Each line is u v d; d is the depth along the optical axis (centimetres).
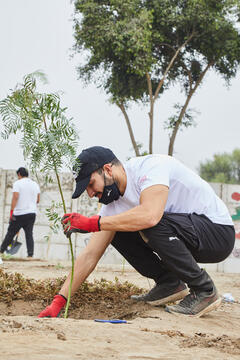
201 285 321
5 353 184
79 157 296
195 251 329
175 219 316
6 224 1194
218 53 1667
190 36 1630
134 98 1694
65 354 192
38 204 1162
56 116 295
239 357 217
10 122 291
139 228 288
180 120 1734
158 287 351
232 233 339
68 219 286
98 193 306
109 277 621
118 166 310
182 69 1781
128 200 315
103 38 1504
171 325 288
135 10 1554
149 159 315
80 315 334
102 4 1552
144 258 350
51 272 652
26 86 294
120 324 271
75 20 1577
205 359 205
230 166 6041
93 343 218
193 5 1548
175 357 204
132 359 195
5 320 253
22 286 387
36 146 290
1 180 1198
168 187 303
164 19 1578
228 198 1082
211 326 301
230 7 1597
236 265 1079
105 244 338
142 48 1481
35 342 207
